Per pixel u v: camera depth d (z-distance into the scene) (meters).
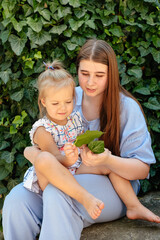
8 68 2.68
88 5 2.58
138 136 2.01
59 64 2.14
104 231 1.92
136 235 1.86
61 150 2.07
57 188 1.75
